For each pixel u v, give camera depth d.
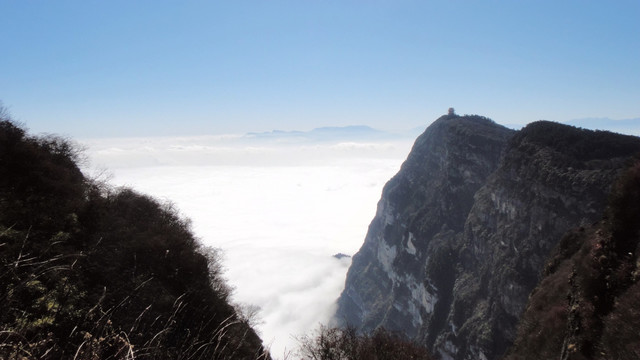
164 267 18.00
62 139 23.62
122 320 10.25
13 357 5.92
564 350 20.91
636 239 20.97
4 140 17.75
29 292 8.18
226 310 18.19
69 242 15.34
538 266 62.84
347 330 26.33
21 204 15.56
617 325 17.38
